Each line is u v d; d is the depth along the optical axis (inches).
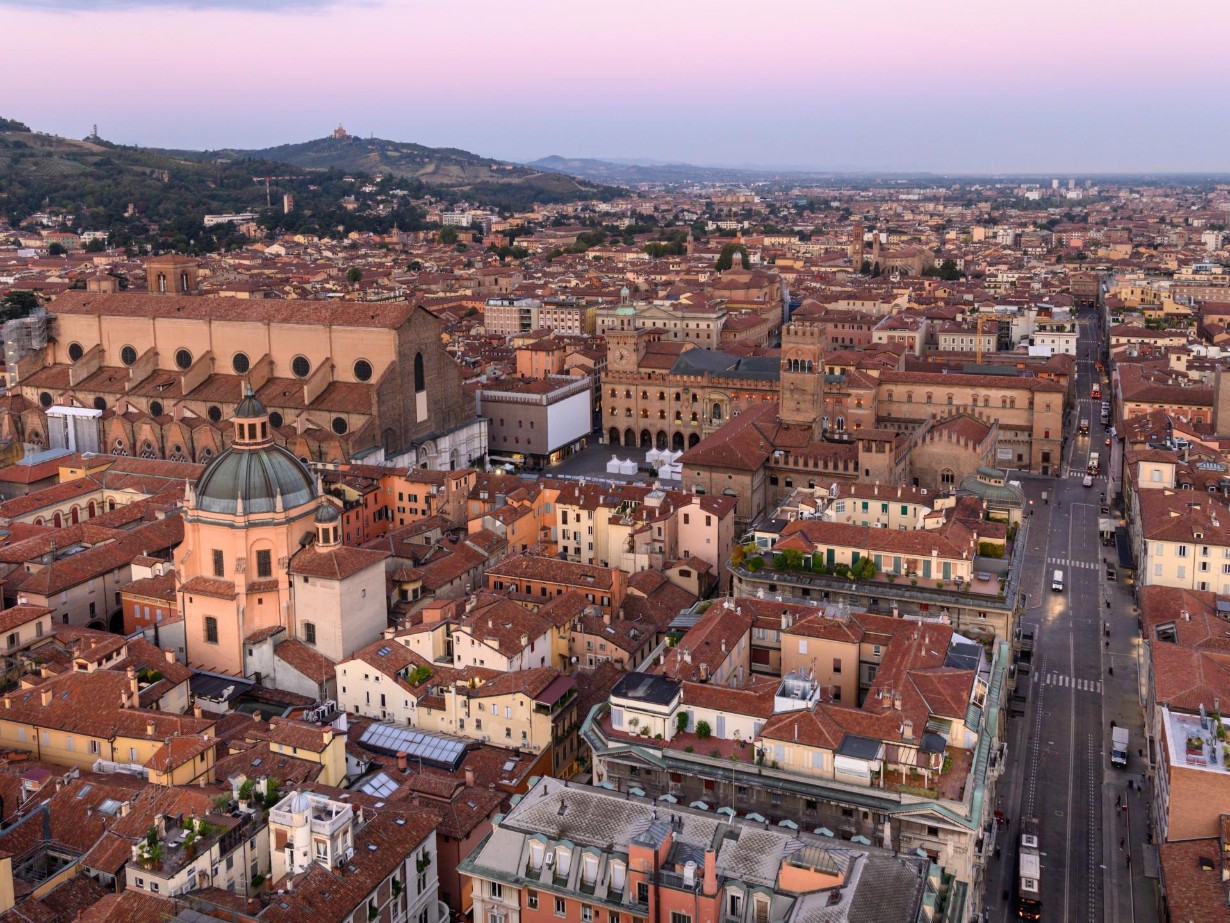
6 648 6515.8
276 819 4439.0
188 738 5118.1
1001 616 6752.0
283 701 6604.3
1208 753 5191.9
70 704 5777.6
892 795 4658.0
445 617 6924.2
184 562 7047.2
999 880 5359.3
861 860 3909.9
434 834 4857.3
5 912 4052.7
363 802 4965.6
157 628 7106.3
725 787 4945.9
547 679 6141.7
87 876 4357.8
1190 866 4815.5
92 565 7672.2
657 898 3900.1
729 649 5871.1
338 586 6786.4
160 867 4200.3
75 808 4768.7
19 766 5511.8
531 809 4439.0
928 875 3951.8
